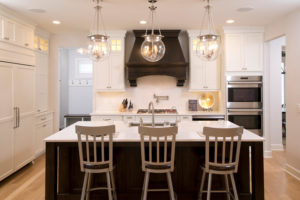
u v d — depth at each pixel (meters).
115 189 2.73
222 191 2.58
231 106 4.61
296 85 3.57
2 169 3.32
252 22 4.25
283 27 3.92
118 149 2.79
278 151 5.05
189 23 4.29
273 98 5.09
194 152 2.80
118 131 2.87
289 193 3.05
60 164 2.78
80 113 7.31
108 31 4.79
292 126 3.69
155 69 4.75
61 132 2.87
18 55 3.69
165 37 4.80
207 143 2.31
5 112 3.38
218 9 3.54
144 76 4.94
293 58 3.64
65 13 3.71
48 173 2.57
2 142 3.32
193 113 4.71
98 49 2.93
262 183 2.59
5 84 3.38
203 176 2.56
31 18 3.95
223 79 4.73
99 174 2.81
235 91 4.60
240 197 2.76
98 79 4.88
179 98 5.23
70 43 5.16
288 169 3.79
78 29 4.72
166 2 3.25
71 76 7.26
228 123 3.45
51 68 5.20
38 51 4.66
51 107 5.23
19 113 3.71
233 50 4.60
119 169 2.80
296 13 3.56
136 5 3.37
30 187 3.23
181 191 2.81
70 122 7.16
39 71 4.71
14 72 3.58
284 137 6.04
